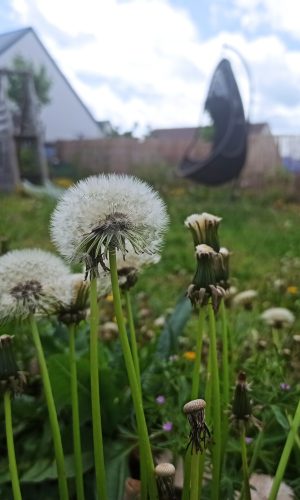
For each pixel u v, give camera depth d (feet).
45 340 0.96
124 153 9.65
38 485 0.76
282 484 0.75
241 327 1.25
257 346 1.10
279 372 0.93
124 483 0.73
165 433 0.81
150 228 0.54
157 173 7.82
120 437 0.81
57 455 0.61
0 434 0.83
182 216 4.70
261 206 5.99
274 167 7.25
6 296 0.61
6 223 3.67
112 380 0.83
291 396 0.87
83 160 9.80
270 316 1.10
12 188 7.69
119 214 0.53
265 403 0.84
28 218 4.18
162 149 9.45
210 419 0.67
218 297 0.58
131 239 0.52
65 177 9.82
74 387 0.64
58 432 0.61
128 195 0.54
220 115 6.11
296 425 0.61
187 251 2.87
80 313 0.65
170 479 0.54
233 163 6.13
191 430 0.50
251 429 0.84
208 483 0.71
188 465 0.59
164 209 0.56
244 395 0.62
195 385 0.63
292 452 0.80
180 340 1.22
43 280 0.63
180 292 1.99
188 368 1.01
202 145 8.95
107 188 0.54
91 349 0.55
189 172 6.34
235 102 5.98
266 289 1.87
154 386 0.91
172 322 1.06
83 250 0.53
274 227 4.00
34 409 0.83
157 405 0.85
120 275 0.69
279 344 1.08
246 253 2.84
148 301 1.73
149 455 0.57
